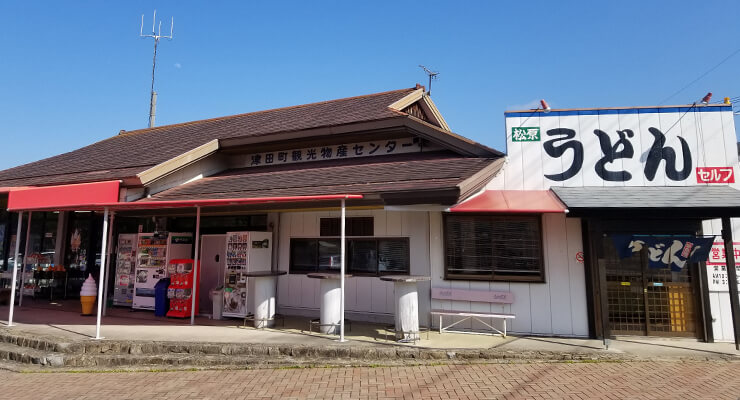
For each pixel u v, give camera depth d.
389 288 9.46
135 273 11.25
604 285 7.62
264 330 8.61
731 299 7.54
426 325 8.90
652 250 7.72
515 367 6.62
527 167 9.07
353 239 9.88
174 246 10.92
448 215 9.00
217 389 5.79
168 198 9.91
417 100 12.71
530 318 8.37
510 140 9.21
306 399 5.37
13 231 14.54
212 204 7.66
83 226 13.57
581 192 8.36
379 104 11.77
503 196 8.53
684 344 7.75
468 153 9.45
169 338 7.84
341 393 5.55
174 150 11.95
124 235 11.85
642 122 8.82
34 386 6.05
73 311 11.04
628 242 7.75
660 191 8.20
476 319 8.60
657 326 8.15
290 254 10.52
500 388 5.68
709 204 7.22
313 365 6.76
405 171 8.80
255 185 9.70
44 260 13.54
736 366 6.61
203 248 11.37
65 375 6.55
